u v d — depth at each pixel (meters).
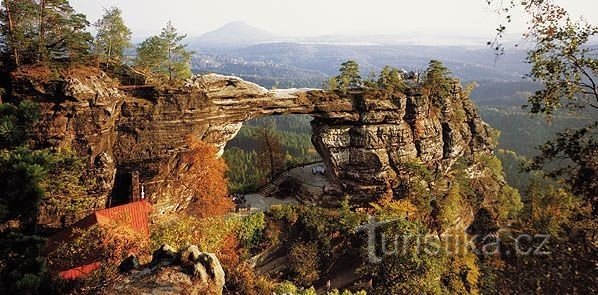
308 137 191.38
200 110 48.06
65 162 25.17
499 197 69.00
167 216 47.50
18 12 37.75
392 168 58.16
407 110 60.12
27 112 17.27
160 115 45.81
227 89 50.88
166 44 50.25
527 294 28.22
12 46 38.59
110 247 24.06
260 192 61.91
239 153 143.62
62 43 42.56
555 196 50.56
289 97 54.75
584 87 13.30
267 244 47.50
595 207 13.62
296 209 51.25
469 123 71.75
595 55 12.84
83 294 15.21
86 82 40.47
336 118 57.34
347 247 49.94
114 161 44.25
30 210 15.30
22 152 15.29
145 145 45.56
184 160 48.09
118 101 43.66
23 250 15.01
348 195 55.69
